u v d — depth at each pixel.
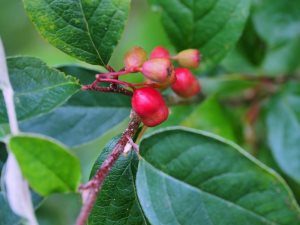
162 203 0.15
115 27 0.16
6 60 0.15
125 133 0.15
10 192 0.13
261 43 0.24
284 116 0.24
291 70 0.25
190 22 0.19
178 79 0.17
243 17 0.19
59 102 0.15
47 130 0.18
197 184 0.14
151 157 0.15
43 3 0.15
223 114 0.23
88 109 0.19
